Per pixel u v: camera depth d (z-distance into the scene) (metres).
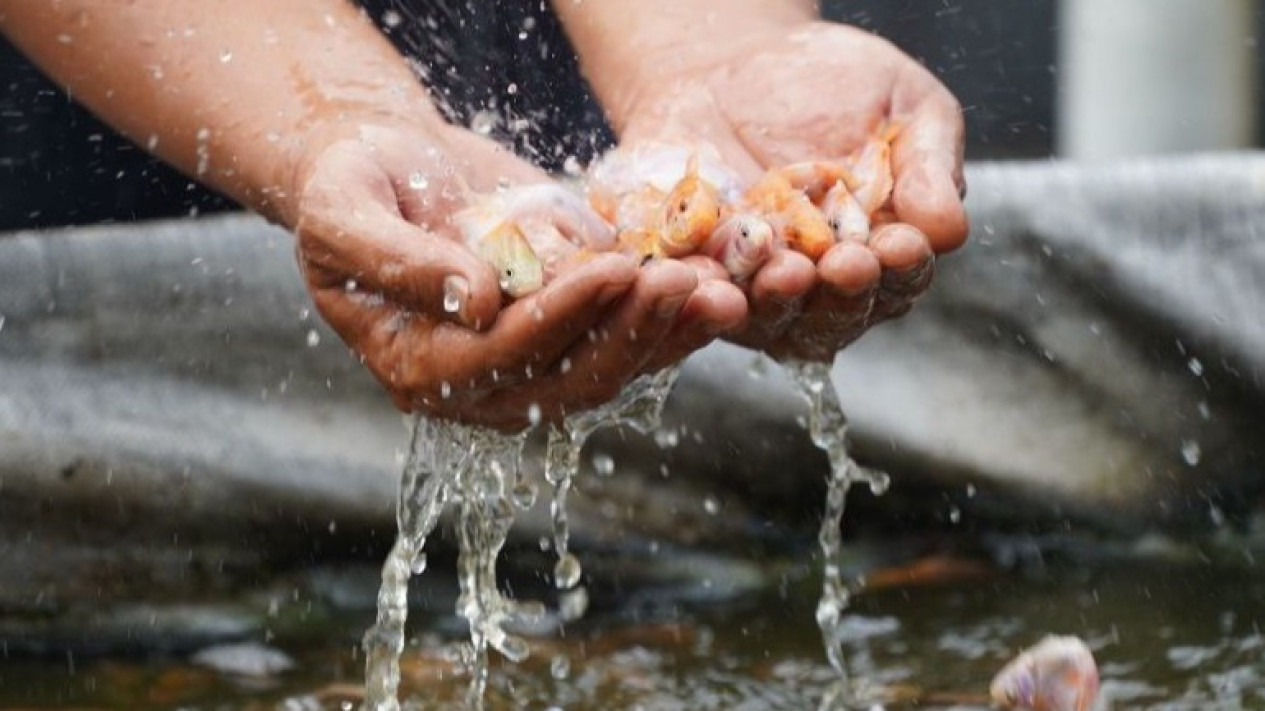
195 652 6.12
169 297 6.43
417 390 4.45
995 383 6.96
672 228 4.39
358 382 6.56
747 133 5.46
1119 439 6.98
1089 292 6.89
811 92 5.43
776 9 6.04
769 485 6.87
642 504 6.77
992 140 11.57
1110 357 6.93
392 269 4.28
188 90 5.40
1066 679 5.27
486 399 4.40
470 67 6.70
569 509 6.70
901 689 5.52
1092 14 9.37
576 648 6.00
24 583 6.21
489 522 5.02
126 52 5.51
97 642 6.21
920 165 4.78
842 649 5.94
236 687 5.73
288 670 5.91
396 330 4.45
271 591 6.45
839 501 5.58
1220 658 5.71
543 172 5.22
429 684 5.62
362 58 5.44
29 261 6.34
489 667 5.79
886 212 4.70
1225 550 6.89
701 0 6.00
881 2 11.31
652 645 6.04
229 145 5.32
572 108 6.70
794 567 6.85
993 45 11.41
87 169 7.56
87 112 7.46
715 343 6.78
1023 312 6.92
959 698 5.41
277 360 6.52
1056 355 6.94
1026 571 6.76
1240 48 9.25
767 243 4.31
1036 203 6.88
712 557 6.80
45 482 6.21
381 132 4.88
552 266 4.46
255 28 5.47
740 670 5.75
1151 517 7.00
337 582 6.54
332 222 4.44
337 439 6.54
